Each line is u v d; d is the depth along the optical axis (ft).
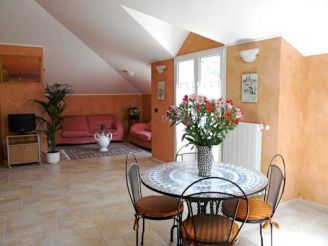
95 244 8.92
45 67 22.34
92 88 27.32
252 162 11.60
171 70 17.30
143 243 8.91
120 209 11.59
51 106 19.31
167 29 14.96
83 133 25.70
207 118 7.50
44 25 18.30
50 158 19.07
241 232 9.65
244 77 12.26
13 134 19.10
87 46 21.18
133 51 18.30
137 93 30.58
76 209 11.59
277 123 11.02
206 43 14.24
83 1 14.37
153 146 20.10
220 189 7.06
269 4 9.07
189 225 6.93
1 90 18.79
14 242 9.02
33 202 12.34
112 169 17.71
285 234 9.50
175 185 7.36
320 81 11.04
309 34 10.11
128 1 12.30
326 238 9.27
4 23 17.24
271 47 11.05
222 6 9.91
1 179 15.66
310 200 11.73
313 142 11.47
